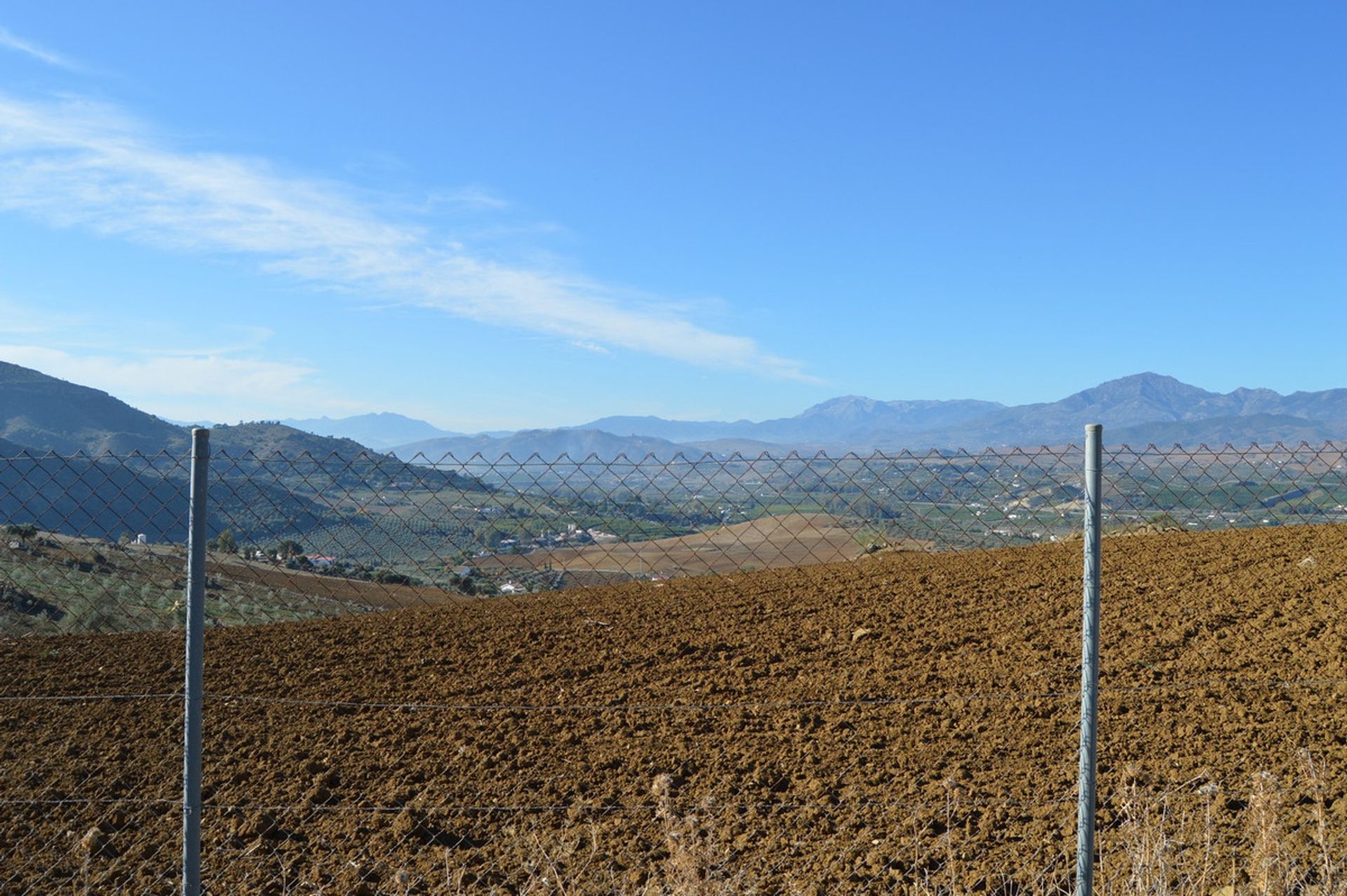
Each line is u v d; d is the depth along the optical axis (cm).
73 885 510
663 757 668
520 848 541
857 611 1061
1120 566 1197
